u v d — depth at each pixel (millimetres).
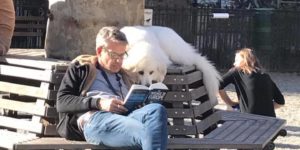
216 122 6355
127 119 4715
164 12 16531
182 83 5641
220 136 5680
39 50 7262
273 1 20969
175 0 18812
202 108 5914
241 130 6090
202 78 6086
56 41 6113
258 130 6148
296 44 16875
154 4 18484
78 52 5969
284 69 16859
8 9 6035
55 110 5250
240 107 7633
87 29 5941
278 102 7910
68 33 6020
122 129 4707
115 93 5109
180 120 5645
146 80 5227
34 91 5359
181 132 5613
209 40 16609
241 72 7633
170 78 5625
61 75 5293
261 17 16594
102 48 5074
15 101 5473
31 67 5527
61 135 5098
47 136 5246
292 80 15367
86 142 4969
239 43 16641
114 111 4863
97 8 5934
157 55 5328
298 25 16812
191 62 5949
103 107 4859
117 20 6008
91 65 5066
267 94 7562
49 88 5289
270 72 16766
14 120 5430
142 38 5477
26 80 5777
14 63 5664
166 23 16531
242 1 20703
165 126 4645
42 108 5270
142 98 4875
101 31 5117
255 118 6871
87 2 5926
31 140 5004
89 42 5953
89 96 4984
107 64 5094
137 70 5227
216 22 16562
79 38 5961
